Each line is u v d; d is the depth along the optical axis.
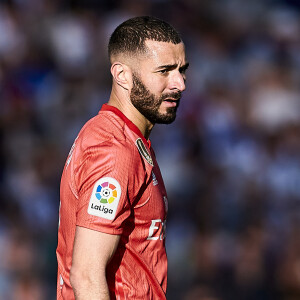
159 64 10.30
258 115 42.00
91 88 40.62
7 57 42.16
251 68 45.19
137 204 10.25
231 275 31.86
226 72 44.56
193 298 30.78
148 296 10.55
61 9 46.09
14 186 34.47
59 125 38.03
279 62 46.25
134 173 9.89
